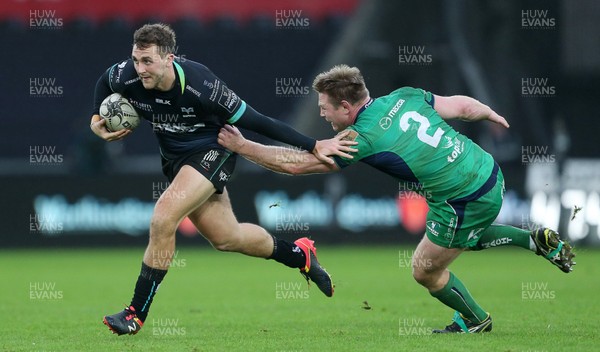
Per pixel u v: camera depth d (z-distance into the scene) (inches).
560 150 3080.7
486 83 3339.1
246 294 1866.4
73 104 3631.9
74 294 1882.4
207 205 1232.8
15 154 3528.5
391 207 3031.5
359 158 1170.6
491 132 3255.4
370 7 3373.5
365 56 3341.5
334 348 1074.7
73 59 3659.0
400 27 3341.5
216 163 1198.3
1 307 1649.9
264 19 3713.1
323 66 3395.7
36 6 3636.8
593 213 3036.4
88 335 1245.7
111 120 1206.9
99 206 3002.0
